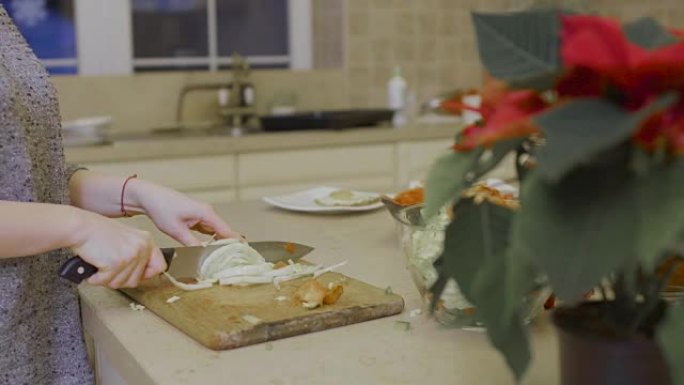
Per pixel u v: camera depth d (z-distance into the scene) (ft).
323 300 3.09
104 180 4.14
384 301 3.15
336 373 2.57
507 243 1.97
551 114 1.59
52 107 3.79
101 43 10.52
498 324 1.80
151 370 2.64
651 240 1.51
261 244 3.90
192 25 11.02
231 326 2.88
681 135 1.55
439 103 2.06
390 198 4.49
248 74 10.82
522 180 1.84
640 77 1.57
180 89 10.71
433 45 12.12
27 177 3.47
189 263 3.55
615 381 1.88
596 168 1.62
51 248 3.18
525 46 1.79
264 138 9.39
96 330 3.34
